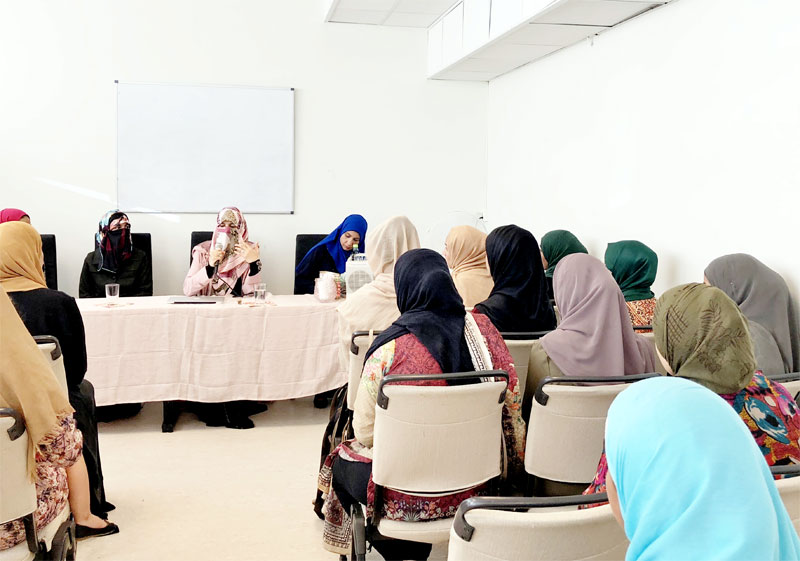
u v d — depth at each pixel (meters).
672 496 0.70
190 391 3.54
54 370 2.07
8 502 1.53
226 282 3.94
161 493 2.86
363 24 5.37
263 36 5.18
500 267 2.47
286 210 5.36
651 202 3.68
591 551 1.14
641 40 3.70
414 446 1.70
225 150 5.18
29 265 2.35
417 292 1.90
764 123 2.89
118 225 4.41
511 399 1.90
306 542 2.46
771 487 0.74
